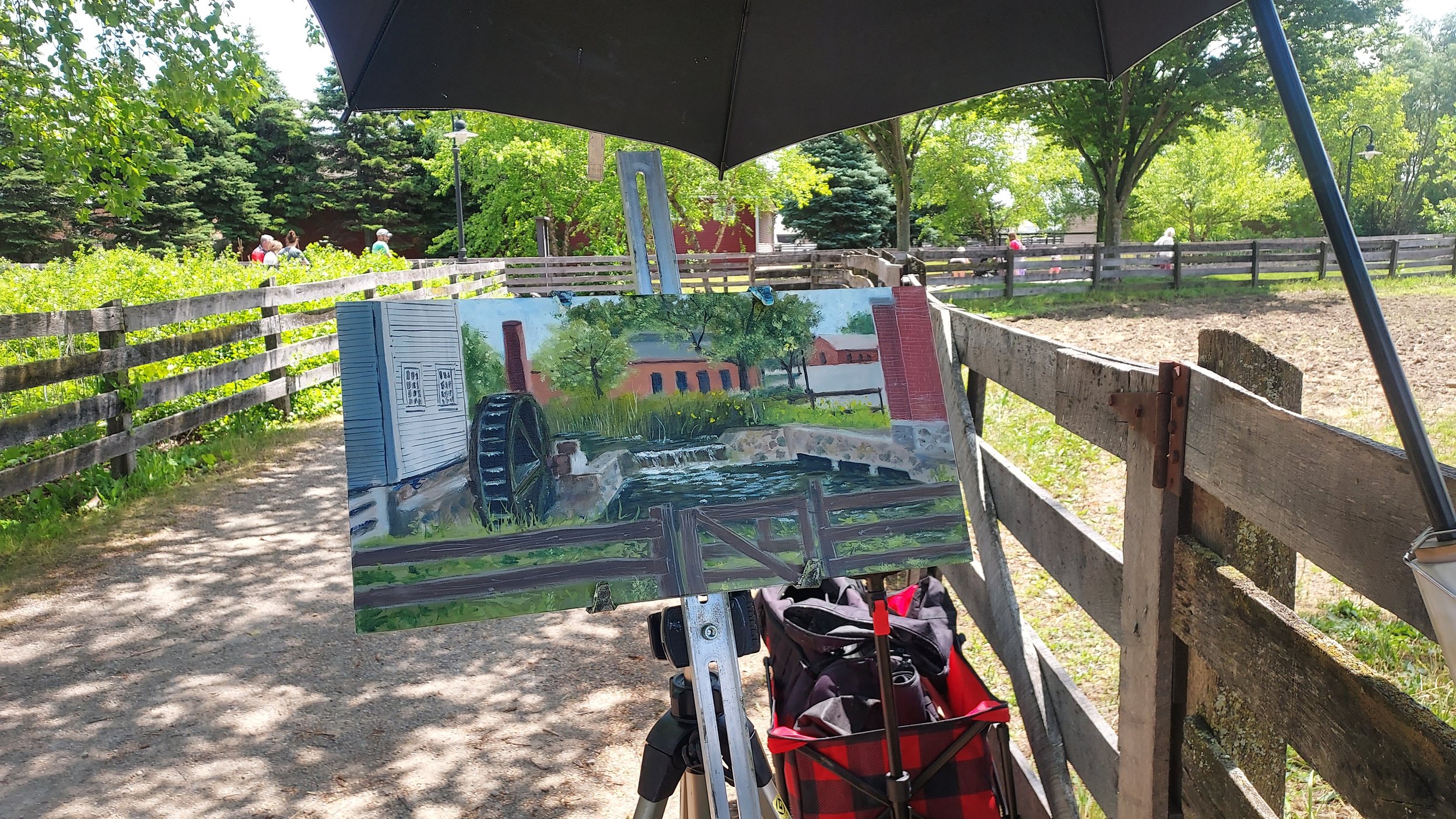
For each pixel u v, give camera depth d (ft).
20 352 25.30
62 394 23.38
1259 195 117.39
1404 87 112.78
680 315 5.85
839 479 5.74
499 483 5.30
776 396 5.82
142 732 10.96
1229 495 4.53
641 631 13.70
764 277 54.39
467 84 6.01
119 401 21.74
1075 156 118.52
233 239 130.72
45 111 30.50
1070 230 162.50
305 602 15.02
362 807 9.44
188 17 30.68
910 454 5.87
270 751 10.50
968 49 6.27
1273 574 4.91
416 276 40.96
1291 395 4.86
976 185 116.06
